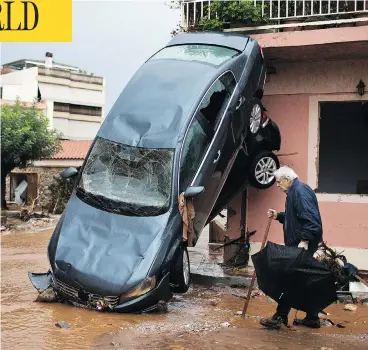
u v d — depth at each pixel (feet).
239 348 17.20
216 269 31.58
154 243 22.04
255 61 29.27
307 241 19.75
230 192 31.30
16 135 80.28
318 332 19.58
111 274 21.53
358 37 28.14
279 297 19.86
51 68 139.33
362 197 30.71
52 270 22.74
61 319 20.71
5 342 17.79
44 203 99.60
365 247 30.50
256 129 29.63
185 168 23.95
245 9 30.71
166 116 25.09
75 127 145.18
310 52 30.45
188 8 33.35
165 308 22.53
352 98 31.58
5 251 42.57
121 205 23.57
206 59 28.07
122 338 18.22
